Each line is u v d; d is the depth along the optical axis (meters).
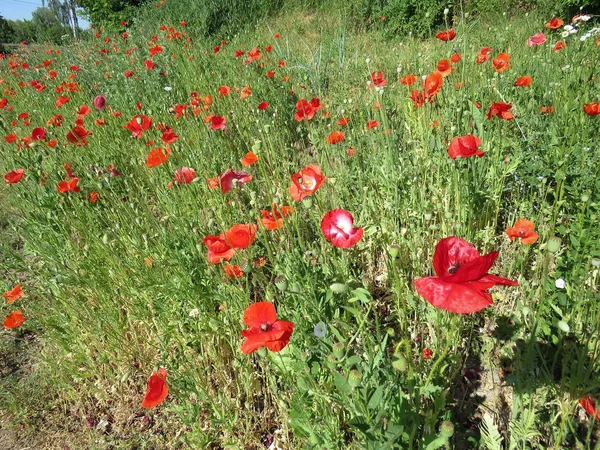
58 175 1.53
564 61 1.81
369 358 0.60
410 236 1.02
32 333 1.20
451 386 0.77
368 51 2.87
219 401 0.85
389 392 0.59
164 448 0.84
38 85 2.28
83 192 1.46
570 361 0.71
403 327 0.78
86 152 1.75
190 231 1.08
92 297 1.11
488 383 0.79
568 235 0.94
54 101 2.50
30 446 0.89
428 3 3.08
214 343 0.95
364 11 3.72
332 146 1.42
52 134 1.97
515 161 1.03
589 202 0.91
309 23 4.02
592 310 0.70
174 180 1.22
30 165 1.52
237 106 1.96
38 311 1.15
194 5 4.80
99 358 0.99
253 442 0.79
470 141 0.84
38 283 1.24
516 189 1.11
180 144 1.58
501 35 2.41
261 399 0.87
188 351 0.94
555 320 0.73
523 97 1.44
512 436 0.62
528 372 0.64
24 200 1.48
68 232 1.32
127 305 1.07
